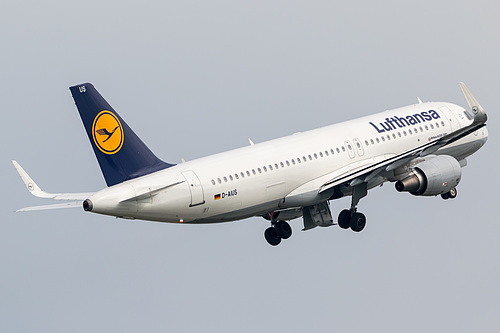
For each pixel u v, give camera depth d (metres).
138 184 132.88
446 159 153.25
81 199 140.12
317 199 151.50
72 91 129.50
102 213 130.88
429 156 155.25
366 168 150.00
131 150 134.38
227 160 141.88
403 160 147.75
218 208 139.88
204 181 137.50
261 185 143.75
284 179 146.62
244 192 141.75
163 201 134.38
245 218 146.88
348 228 157.38
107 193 131.00
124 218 134.25
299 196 149.25
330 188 151.75
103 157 132.25
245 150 145.75
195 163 139.75
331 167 152.50
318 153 151.62
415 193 152.75
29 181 140.62
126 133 133.88
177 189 135.25
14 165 139.75
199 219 139.88
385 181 156.88
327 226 157.12
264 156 145.75
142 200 132.75
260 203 145.12
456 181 153.38
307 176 149.62
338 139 155.25
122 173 133.75
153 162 136.75
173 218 137.12
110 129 132.38
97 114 131.12
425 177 151.25
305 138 153.00
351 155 155.12
